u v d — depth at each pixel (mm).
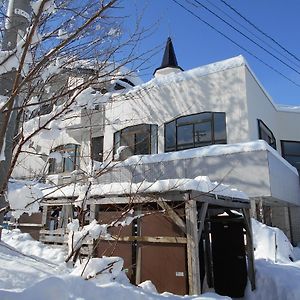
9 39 2566
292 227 15797
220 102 14422
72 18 2807
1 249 4742
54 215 8797
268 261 9461
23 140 2588
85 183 5062
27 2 2670
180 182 5816
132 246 6199
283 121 18766
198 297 4512
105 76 3080
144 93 15641
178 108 15305
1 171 2568
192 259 5488
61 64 3010
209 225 8453
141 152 15508
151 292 4367
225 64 14680
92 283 3539
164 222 6016
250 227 7848
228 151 12195
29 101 2744
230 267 7969
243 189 11617
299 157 18391
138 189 5340
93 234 4289
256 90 15422
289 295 6715
